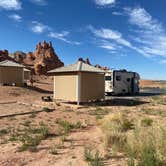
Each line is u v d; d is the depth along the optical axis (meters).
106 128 9.90
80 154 7.27
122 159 6.68
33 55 147.25
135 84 34.34
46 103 21.02
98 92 21.55
